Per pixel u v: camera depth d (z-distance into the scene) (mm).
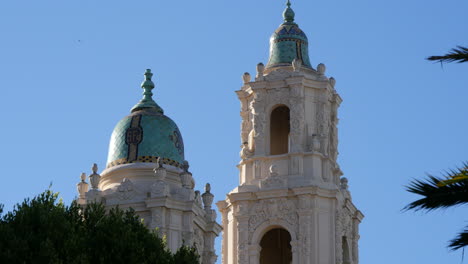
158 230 70188
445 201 40219
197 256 58031
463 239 40219
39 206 52188
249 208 80375
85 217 55031
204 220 73375
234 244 80188
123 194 72188
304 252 78312
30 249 50125
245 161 82000
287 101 82375
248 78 84375
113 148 75562
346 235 81625
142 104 77938
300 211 79125
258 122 82375
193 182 74250
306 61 84688
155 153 74688
